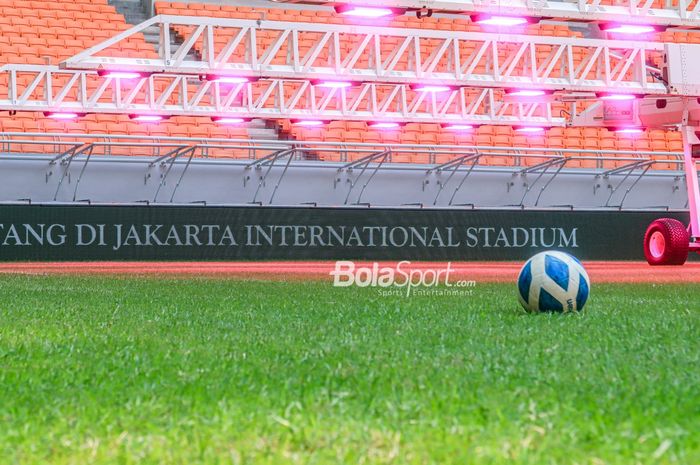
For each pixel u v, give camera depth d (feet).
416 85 113.09
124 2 181.06
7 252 136.05
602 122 132.05
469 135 171.53
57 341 40.22
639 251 160.66
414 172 160.15
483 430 21.86
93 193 146.30
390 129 168.14
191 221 143.84
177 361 33.60
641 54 114.52
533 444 20.67
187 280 92.89
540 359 33.88
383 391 27.12
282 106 125.49
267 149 151.64
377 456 19.84
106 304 60.54
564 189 165.17
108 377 30.04
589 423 22.61
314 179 157.17
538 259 53.72
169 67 101.71
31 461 19.74
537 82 114.21
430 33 111.24
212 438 21.39
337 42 108.47
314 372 30.83
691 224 129.49
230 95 124.16
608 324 46.73
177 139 142.10
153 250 142.31
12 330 44.83
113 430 22.36
